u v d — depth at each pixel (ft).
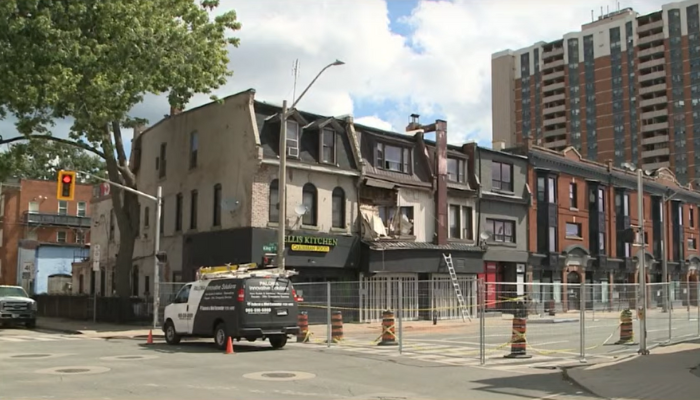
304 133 106.01
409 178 118.62
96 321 112.68
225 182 103.76
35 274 201.46
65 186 83.15
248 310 61.46
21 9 82.53
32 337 83.15
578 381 42.91
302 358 55.98
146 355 57.77
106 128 100.01
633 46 424.87
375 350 64.69
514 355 58.44
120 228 107.34
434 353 62.13
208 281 65.51
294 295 65.16
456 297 108.37
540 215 147.84
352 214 109.50
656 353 60.18
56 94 80.84
